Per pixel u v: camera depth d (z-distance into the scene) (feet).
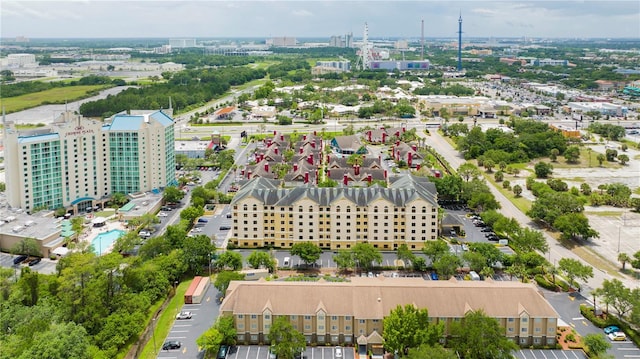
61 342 618.85
